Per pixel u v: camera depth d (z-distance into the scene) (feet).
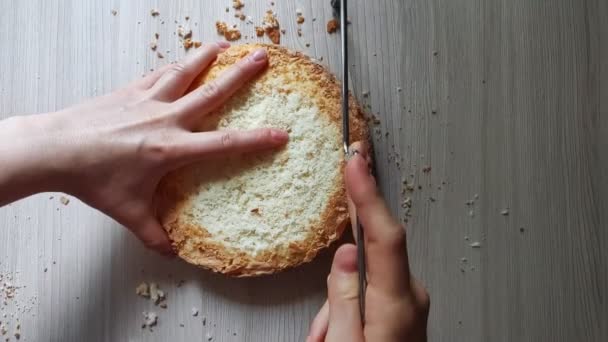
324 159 1.53
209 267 1.53
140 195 1.49
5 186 1.42
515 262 1.65
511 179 1.66
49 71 1.74
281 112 1.53
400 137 1.65
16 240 1.71
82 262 1.68
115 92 1.55
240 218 1.53
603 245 1.65
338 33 1.66
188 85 1.56
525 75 1.68
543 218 1.66
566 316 1.64
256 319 1.61
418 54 1.67
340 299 1.18
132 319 1.64
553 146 1.67
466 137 1.66
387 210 1.16
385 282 1.13
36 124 1.46
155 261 1.65
